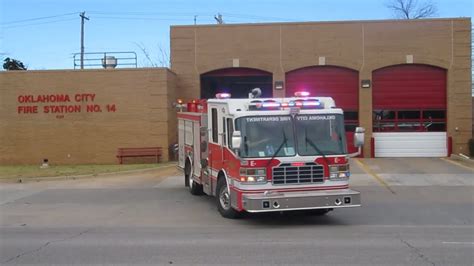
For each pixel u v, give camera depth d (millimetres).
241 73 26422
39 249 8352
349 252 7785
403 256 7492
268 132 10281
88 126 24891
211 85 26594
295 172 10203
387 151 25812
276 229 9930
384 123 25812
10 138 25078
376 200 13852
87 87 24844
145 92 24672
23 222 11188
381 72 25766
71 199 14711
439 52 25266
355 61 25531
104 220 11352
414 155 25719
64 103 24906
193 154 14719
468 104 25234
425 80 25641
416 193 15094
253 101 10719
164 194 15406
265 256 7590
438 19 25203
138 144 24734
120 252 8023
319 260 7297
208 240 8883
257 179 10062
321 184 10320
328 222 10680
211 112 12367
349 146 25844
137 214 12094
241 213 11188
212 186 12445
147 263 7285
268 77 26391
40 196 15367
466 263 7047
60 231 10047
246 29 26016
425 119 25688
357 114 25828
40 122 24984
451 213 11773
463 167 21219
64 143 24984
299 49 25781
